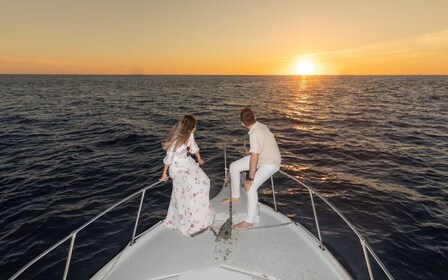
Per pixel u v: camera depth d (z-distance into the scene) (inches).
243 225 141.4
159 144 600.7
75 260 223.6
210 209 140.6
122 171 425.4
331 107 1304.1
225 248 129.7
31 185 368.8
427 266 215.8
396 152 523.8
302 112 1134.4
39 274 208.8
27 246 240.5
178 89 2930.6
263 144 136.8
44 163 462.6
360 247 236.7
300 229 146.7
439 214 292.8
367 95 2044.8
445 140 618.5
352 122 877.2
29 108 1209.4
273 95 2143.2
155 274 115.8
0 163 461.4
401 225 271.4
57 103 1439.5
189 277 114.0
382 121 883.4
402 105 1342.3
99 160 481.7
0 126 789.9
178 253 126.7
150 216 290.5
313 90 2807.6
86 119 938.7
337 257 224.5
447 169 430.3
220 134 717.3
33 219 283.1
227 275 115.0
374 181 383.2
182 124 130.3
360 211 298.4
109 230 265.0
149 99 1755.7
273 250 129.8
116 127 791.1
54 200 326.6
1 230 264.1
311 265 122.2
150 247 130.9
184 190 132.7
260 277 114.3
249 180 139.8
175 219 138.6
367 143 597.6
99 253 232.4
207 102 1584.6
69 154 517.7
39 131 729.0
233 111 1194.0
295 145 589.9
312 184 372.5
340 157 499.2
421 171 421.1
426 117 955.3
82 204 316.8
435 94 2059.5
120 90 2672.2
